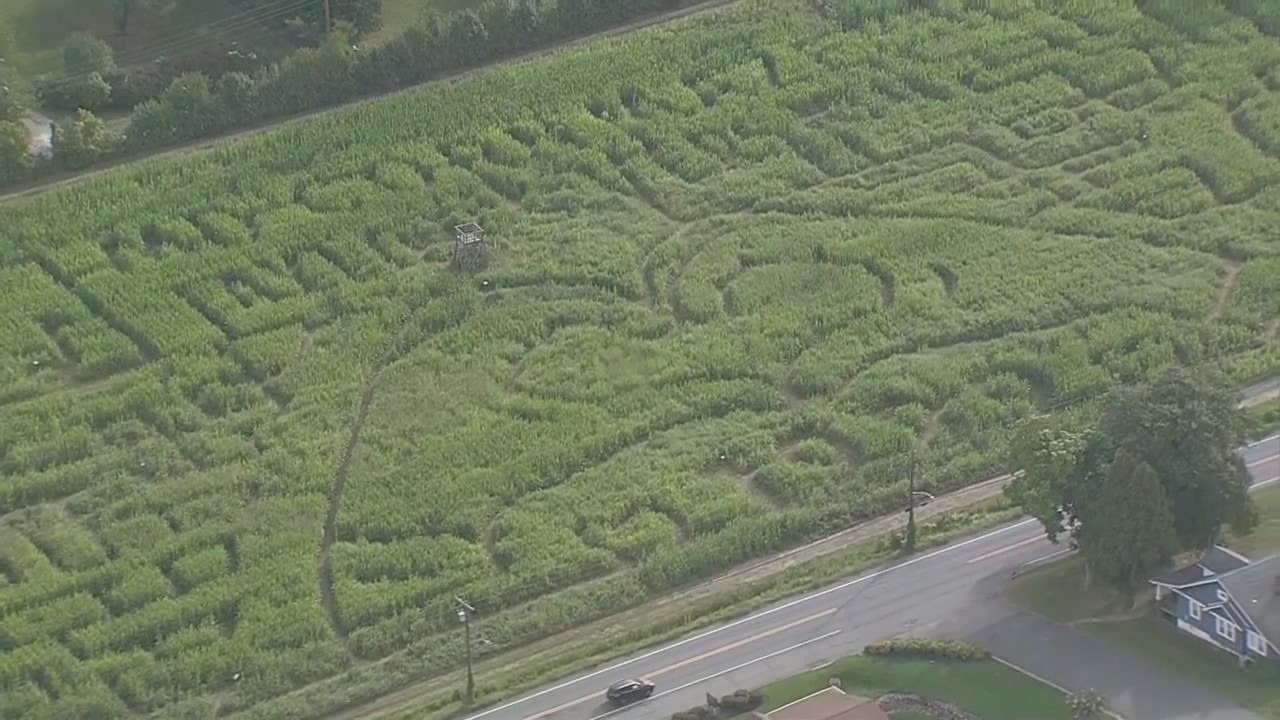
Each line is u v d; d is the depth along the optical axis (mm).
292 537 170750
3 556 168875
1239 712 147750
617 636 162375
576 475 177250
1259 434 177375
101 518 173000
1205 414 157625
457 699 156250
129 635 162000
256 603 164875
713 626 162375
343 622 163750
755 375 188000
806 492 175875
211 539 170875
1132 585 157375
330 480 176875
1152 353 188000
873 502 174750
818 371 187750
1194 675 152000
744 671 157000
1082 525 158000
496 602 165750
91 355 189000
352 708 157000
